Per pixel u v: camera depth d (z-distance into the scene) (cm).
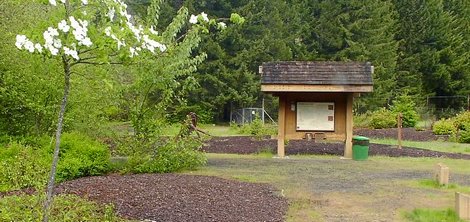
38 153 991
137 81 1162
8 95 1108
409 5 4841
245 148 1739
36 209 566
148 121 1201
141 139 1197
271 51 3912
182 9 1170
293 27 4331
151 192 842
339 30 4269
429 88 4788
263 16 3925
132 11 3622
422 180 1119
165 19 3691
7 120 1173
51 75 1119
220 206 777
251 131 2494
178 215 711
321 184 1062
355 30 4281
